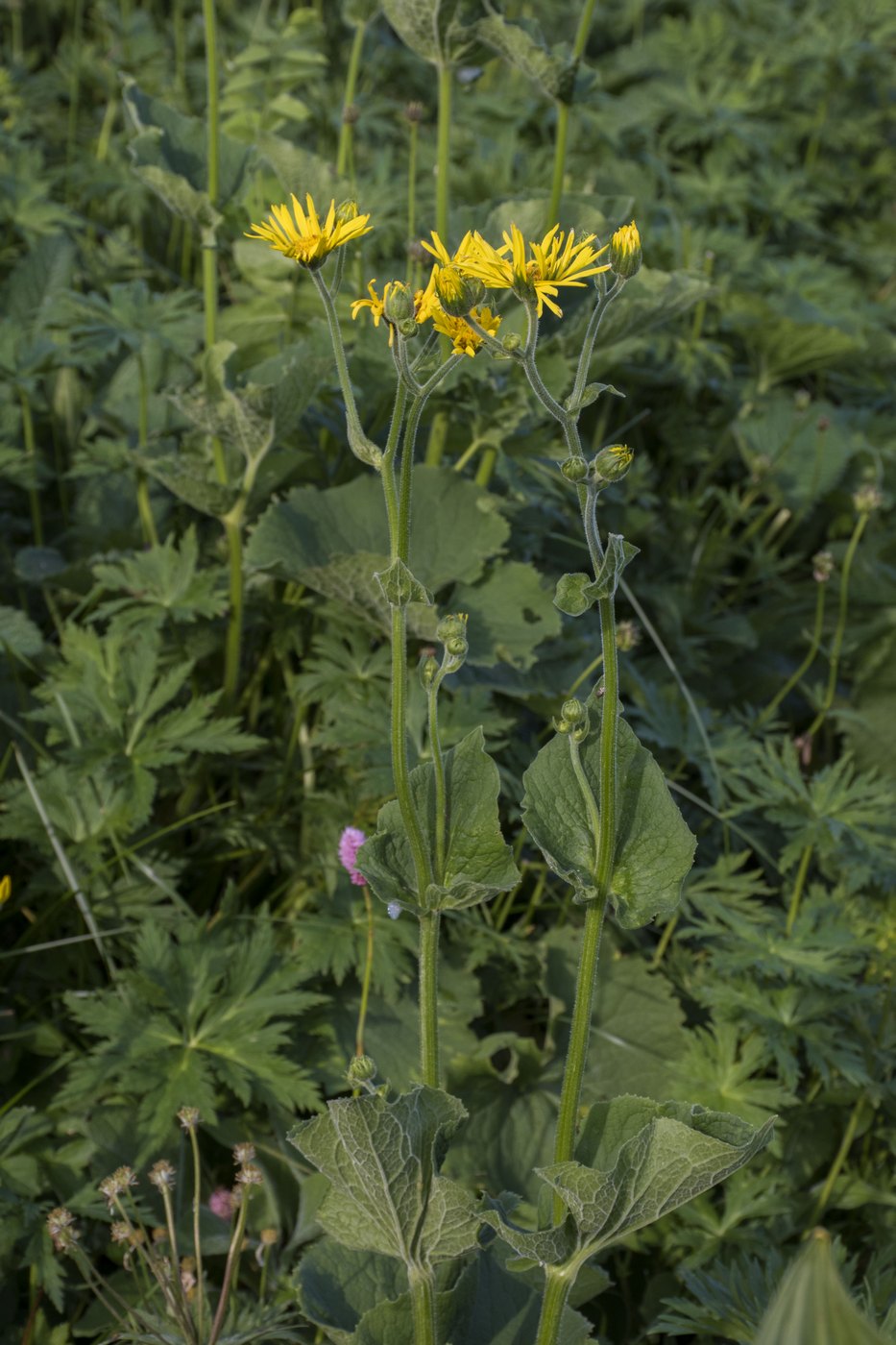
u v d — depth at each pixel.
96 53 5.02
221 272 4.16
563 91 2.75
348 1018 2.50
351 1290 1.87
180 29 4.88
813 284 4.68
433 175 4.25
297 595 2.99
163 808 2.88
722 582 4.04
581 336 2.85
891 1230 2.39
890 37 5.95
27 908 2.68
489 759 1.57
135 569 2.84
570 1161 1.52
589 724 1.50
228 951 2.39
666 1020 2.63
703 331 4.41
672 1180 1.42
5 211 3.85
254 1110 2.45
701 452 4.12
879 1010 2.62
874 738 3.59
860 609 3.83
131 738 2.58
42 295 3.82
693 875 2.84
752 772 2.82
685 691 3.02
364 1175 1.53
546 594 2.79
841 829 2.70
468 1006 2.56
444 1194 1.56
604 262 1.46
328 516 2.79
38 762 2.77
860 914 2.83
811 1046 2.40
